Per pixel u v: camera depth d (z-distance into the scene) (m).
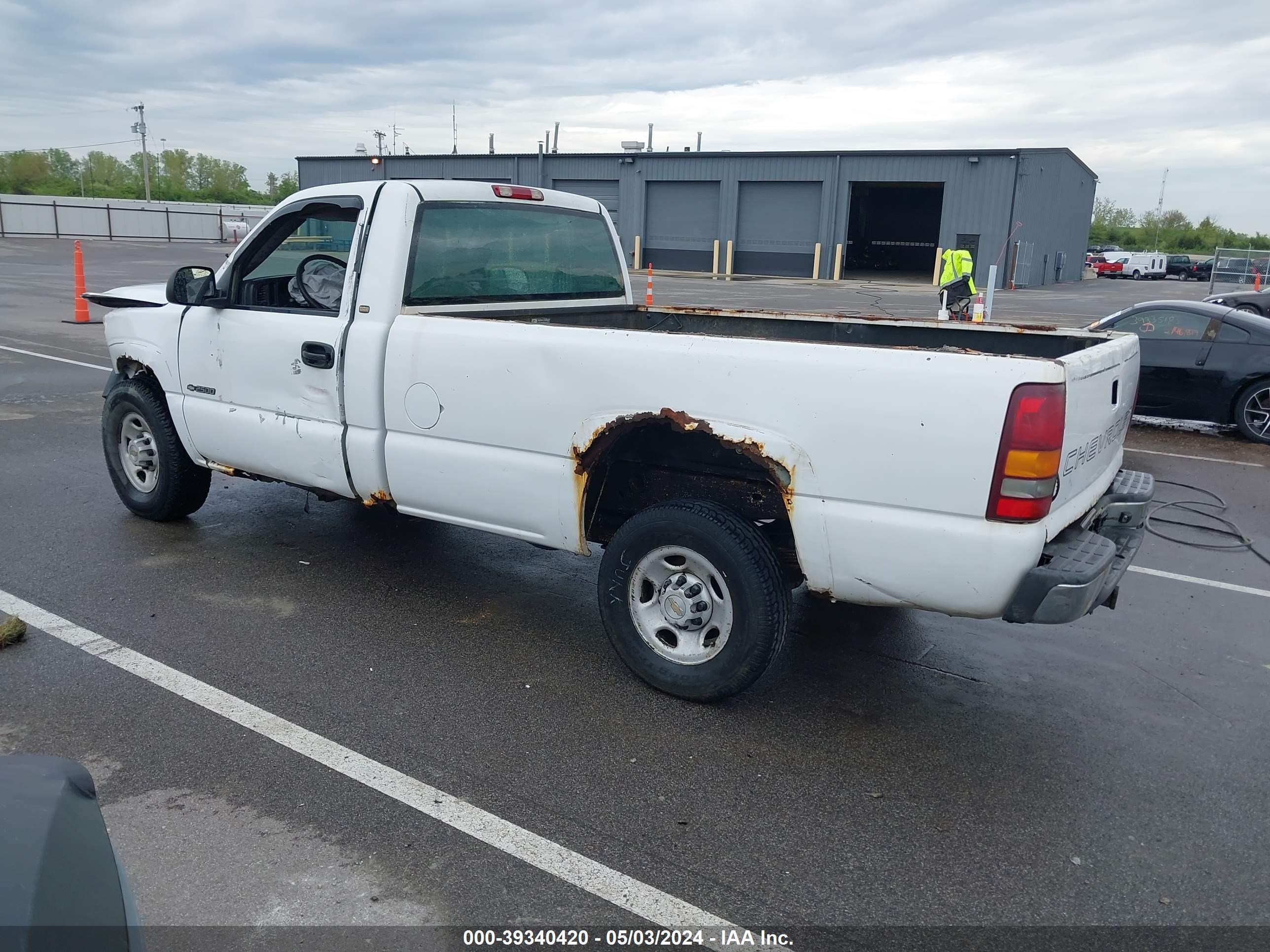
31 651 4.39
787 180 40.28
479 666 4.42
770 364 3.63
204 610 4.94
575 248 5.73
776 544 4.21
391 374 4.58
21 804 1.76
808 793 3.48
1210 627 5.18
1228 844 3.25
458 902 2.85
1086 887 3.01
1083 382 3.54
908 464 3.43
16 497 6.76
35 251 39.88
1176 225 112.75
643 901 2.88
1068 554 3.54
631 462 4.43
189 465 6.01
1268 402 10.05
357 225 4.75
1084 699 4.30
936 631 5.05
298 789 3.39
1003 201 36.75
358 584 5.37
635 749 3.74
